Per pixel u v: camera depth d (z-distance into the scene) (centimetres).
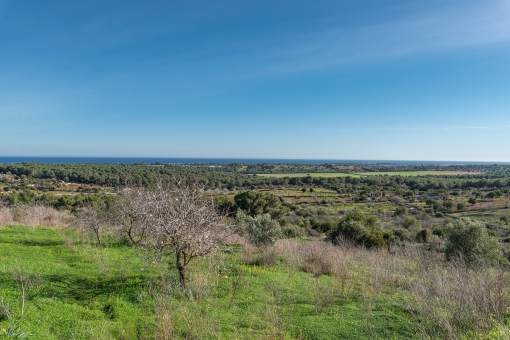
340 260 1309
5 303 675
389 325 709
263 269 1245
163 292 804
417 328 669
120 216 1421
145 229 1051
